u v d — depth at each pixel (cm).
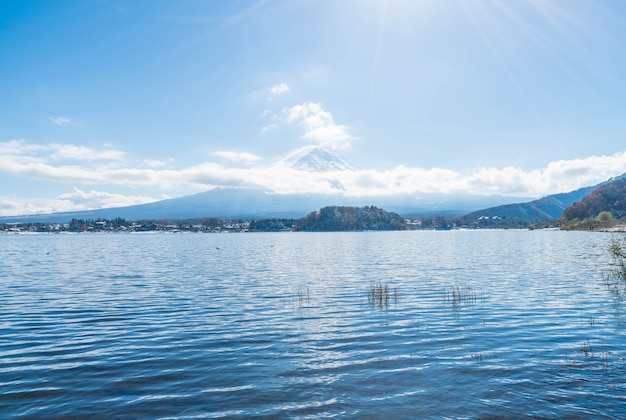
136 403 1369
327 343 2041
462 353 1848
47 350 1961
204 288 4072
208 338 2155
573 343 1970
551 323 2373
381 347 1959
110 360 1803
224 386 1506
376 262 7175
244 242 19750
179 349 1961
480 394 1405
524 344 1969
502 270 5419
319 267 6356
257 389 1475
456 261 7100
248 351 1920
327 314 2736
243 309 2942
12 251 12444
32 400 1394
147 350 1950
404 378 1559
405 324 2416
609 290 3500
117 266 6844
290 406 1339
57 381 1562
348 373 1622
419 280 4509
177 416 1278
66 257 9419
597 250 8938
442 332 2219
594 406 1301
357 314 2727
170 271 5909
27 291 3931
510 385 1474
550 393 1401
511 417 1241
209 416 1276
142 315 2759
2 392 1460
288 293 3706
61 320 2620
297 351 1914
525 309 2777
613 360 1714
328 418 1255
